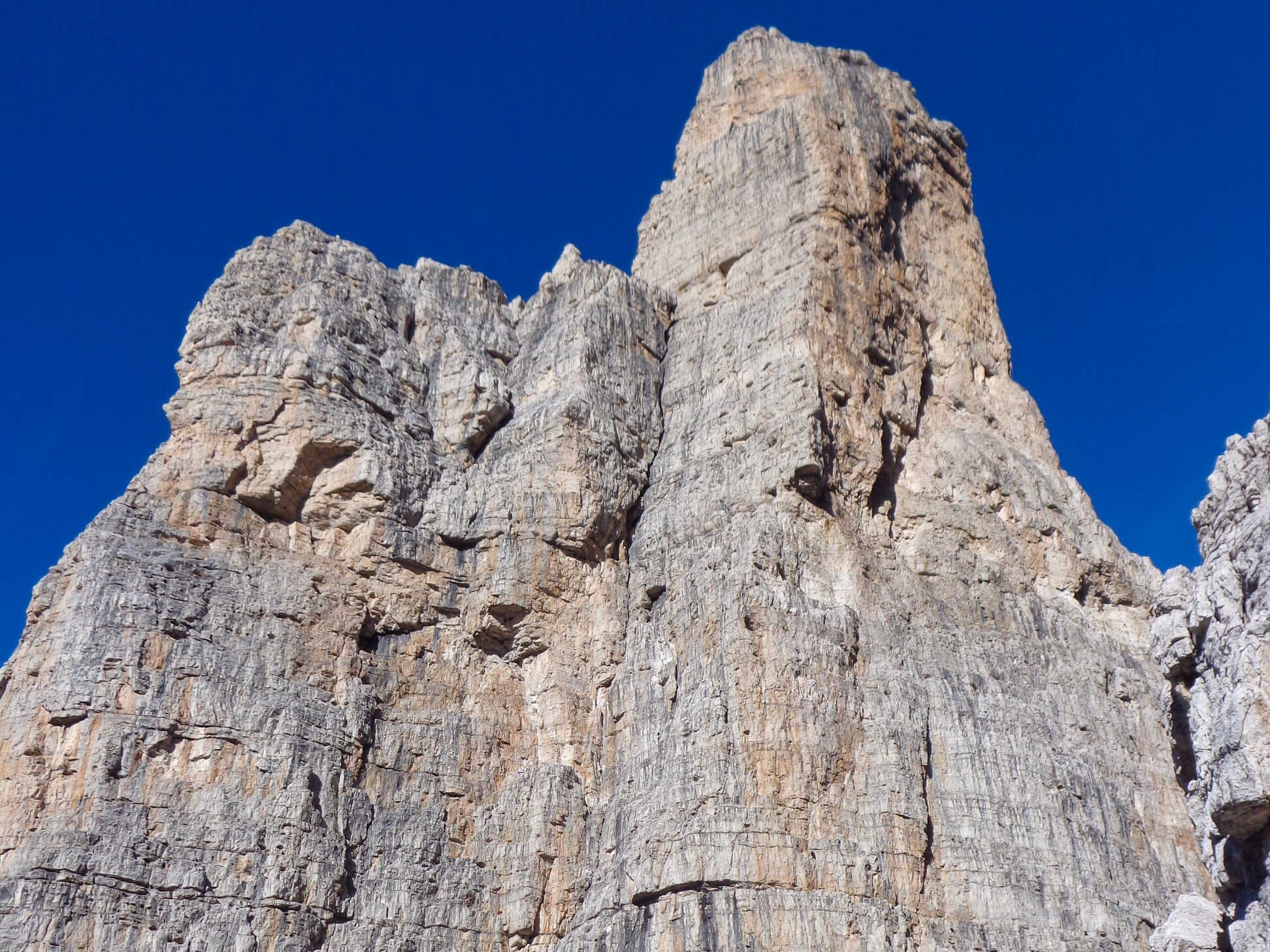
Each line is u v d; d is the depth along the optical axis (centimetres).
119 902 4241
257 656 4838
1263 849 2888
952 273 6669
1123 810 4984
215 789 4522
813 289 5706
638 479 5650
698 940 4200
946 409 6194
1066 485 6222
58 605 4744
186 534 4997
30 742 4456
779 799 4441
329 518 5262
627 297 6125
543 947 4722
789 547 5044
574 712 5153
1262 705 2738
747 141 6438
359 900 4606
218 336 5384
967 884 4522
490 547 5378
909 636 5084
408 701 5084
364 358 5609
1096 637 5641
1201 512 3266
